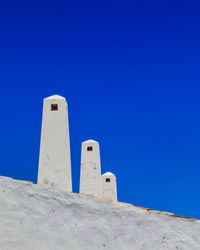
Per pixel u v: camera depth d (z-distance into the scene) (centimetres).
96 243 1038
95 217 1103
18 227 996
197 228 1162
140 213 1152
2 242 939
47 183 1222
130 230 1097
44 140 1290
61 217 1074
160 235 1107
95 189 1786
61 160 1255
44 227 1023
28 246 950
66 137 1313
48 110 1339
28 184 1133
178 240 1106
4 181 1123
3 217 1012
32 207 1073
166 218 1160
